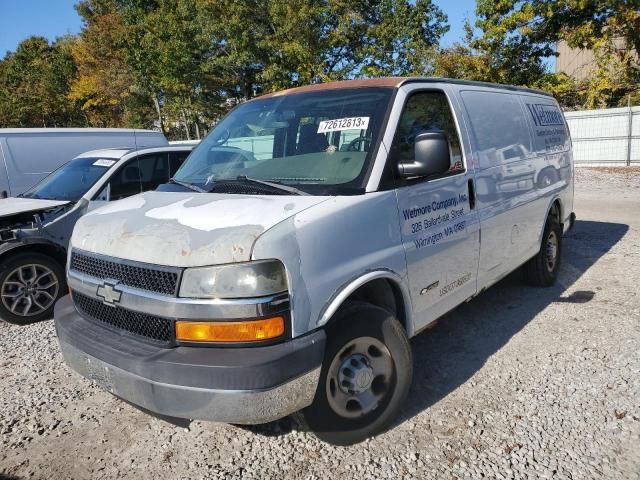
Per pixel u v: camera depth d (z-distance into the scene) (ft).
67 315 10.37
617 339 13.98
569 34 74.28
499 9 76.43
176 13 103.91
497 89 16.03
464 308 17.21
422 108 11.98
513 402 11.27
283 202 9.43
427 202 11.37
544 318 15.88
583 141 64.64
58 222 18.99
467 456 9.57
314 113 11.86
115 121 149.69
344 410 9.69
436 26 95.81
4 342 16.61
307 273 8.59
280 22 91.15
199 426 11.09
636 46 71.72
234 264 8.06
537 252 17.61
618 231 27.81
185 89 111.45
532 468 9.13
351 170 10.39
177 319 8.23
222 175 11.81
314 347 8.50
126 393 8.70
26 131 30.66
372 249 9.84
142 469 9.77
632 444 9.62
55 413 11.94
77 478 9.62
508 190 14.96
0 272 17.78
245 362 7.84
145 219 9.71
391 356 10.15
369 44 98.48
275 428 10.82
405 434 10.35
